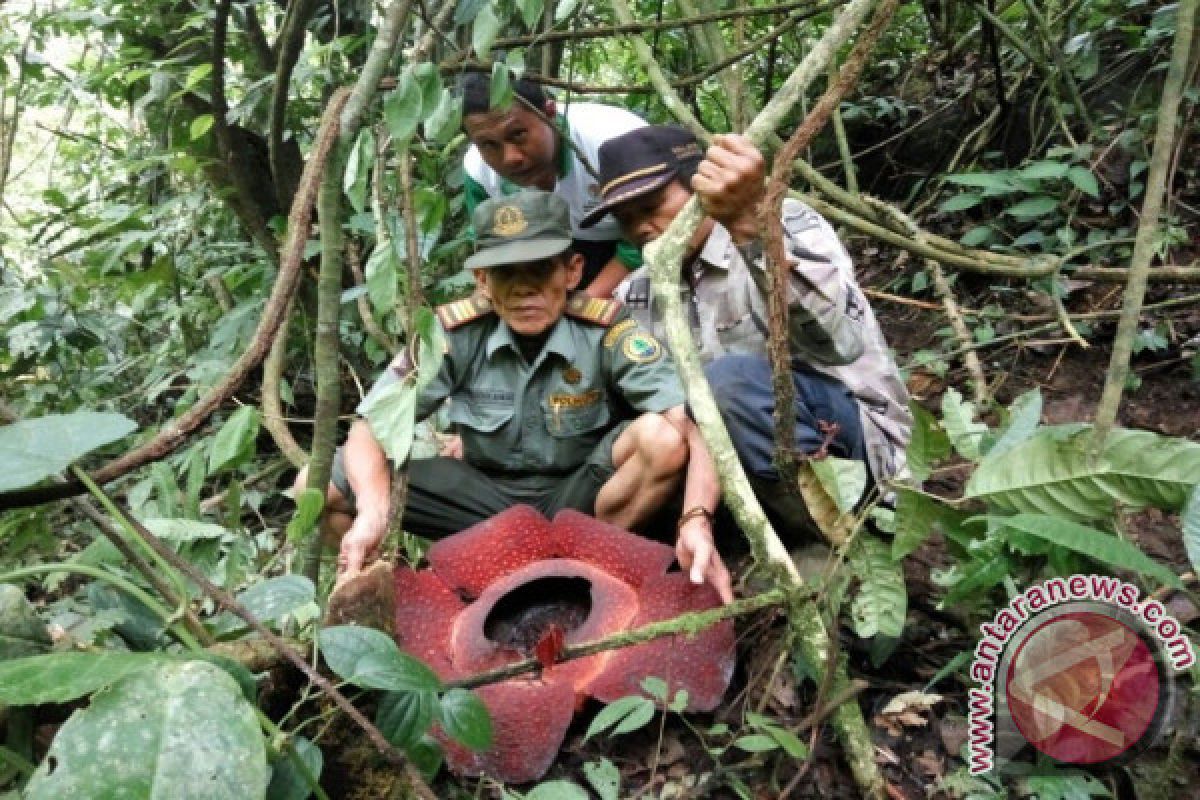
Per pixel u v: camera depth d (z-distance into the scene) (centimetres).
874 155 431
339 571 174
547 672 166
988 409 264
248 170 305
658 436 203
